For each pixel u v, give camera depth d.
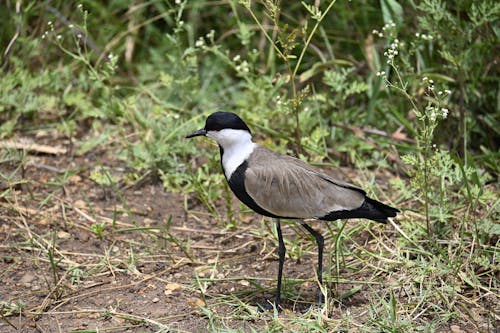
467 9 11.80
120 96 14.70
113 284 9.59
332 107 13.50
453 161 10.13
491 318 8.48
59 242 10.51
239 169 8.99
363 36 13.95
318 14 10.43
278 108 12.13
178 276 9.80
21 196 11.57
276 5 10.52
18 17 13.86
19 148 12.79
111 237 10.69
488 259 9.47
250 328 8.42
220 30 15.86
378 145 12.55
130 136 13.01
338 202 8.79
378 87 12.66
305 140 12.05
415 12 12.69
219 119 8.97
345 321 8.46
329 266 9.53
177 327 8.60
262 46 14.95
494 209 10.28
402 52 13.00
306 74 12.92
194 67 13.89
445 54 11.20
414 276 9.31
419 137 10.70
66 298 9.23
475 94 12.55
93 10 15.40
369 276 9.58
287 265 10.02
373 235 10.16
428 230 9.59
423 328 8.38
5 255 10.13
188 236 10.80
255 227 10.96
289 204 8.82
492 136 12.71
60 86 13.95
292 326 8.44
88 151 13.00
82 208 11.41
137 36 15.83
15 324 8.70
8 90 13.45
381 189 11.73
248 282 9.66
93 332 8.46
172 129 12.62
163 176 11.91
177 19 12.96
